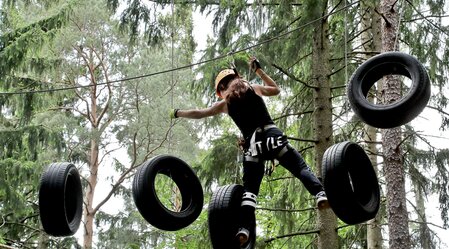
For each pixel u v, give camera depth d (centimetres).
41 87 1939
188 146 2133
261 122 569
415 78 561
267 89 593
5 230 1800
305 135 1338
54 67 1981
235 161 1280
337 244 1168
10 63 1658
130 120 2236
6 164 1691
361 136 1390
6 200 1666
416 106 557
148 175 603
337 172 537
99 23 2169
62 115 2069
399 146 1053
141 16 1400
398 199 1032
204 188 1309
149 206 598
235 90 570
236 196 582
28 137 1783
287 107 1359
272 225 1619
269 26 1263
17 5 1988
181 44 1998
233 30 1298
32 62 1905
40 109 1858
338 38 1392
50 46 1803
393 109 557
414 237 1310
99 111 2381
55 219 582
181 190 643
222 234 570
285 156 570
